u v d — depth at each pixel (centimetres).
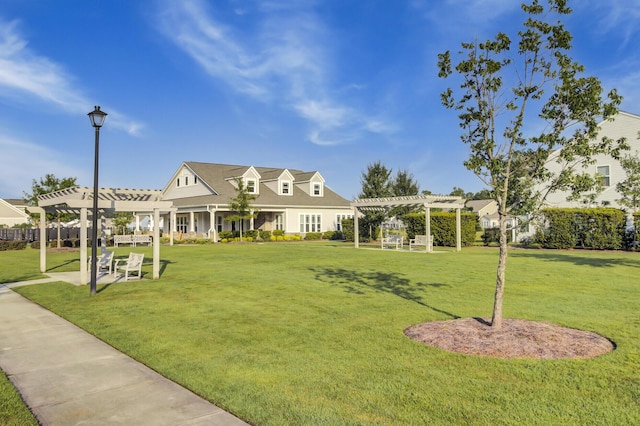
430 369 543
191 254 2277
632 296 1001
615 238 2298
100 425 413
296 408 441
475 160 692
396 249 2552
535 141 659
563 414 418
